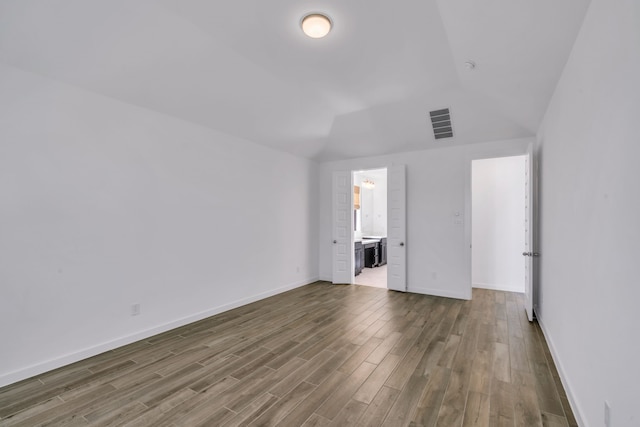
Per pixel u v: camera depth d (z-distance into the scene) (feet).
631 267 3.91
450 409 6.46
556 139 8.71
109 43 8.04
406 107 13.51
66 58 8.01
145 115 10.50
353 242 18.67
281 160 16.76
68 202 8.66
